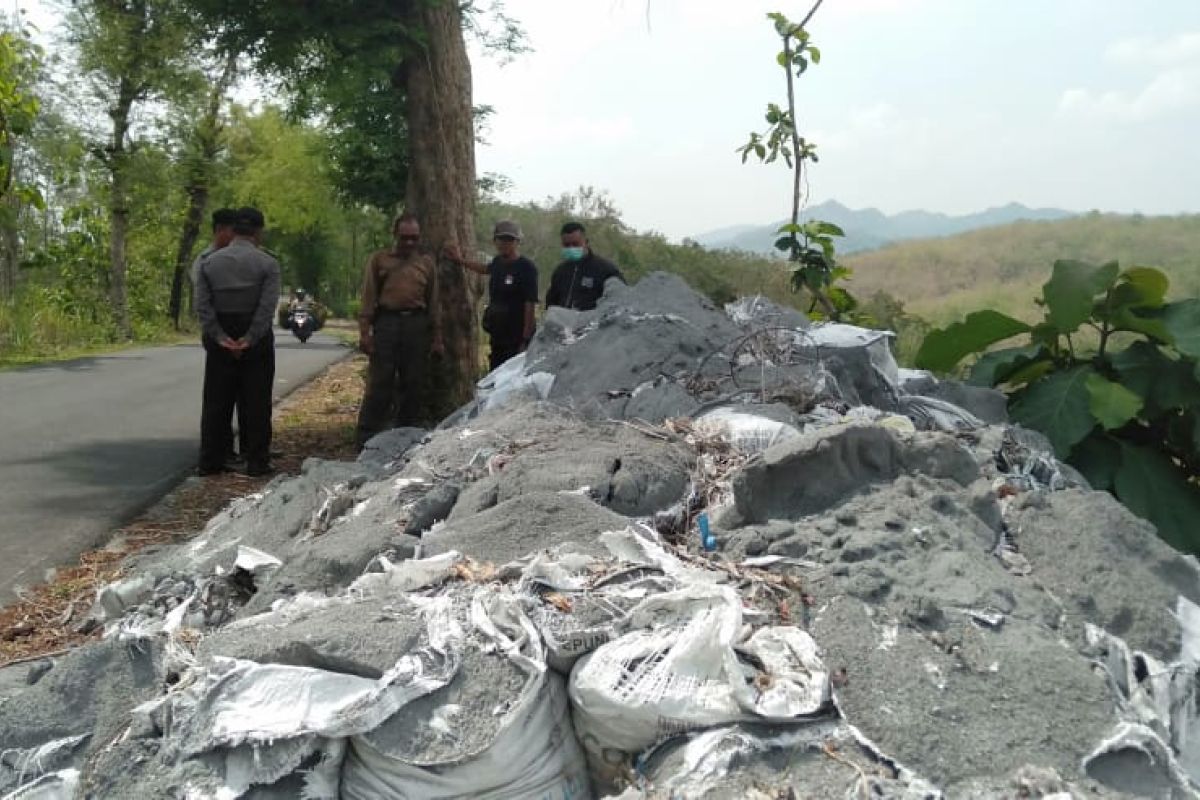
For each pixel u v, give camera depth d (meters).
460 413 6.89
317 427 11.86
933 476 4.18
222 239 8.78
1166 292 6.35
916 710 2.93
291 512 5.17
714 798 2.67
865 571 3.48
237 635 3.43
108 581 5.66
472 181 10.59
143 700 3.47
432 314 9.34
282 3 9.14
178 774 2.90
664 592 3.40
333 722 2.88
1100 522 3.91
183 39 13.80
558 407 5.68
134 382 16.14
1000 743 2.86
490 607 3.31
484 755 2.87
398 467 5.70
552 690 3.10
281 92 10.78
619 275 9.34
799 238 9.97
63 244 29.47
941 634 3.24
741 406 5.16
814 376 5.54
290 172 40.88
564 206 24.80
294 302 33.91
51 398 13.85
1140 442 6.34
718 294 19.98
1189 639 3.48
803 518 3.93
